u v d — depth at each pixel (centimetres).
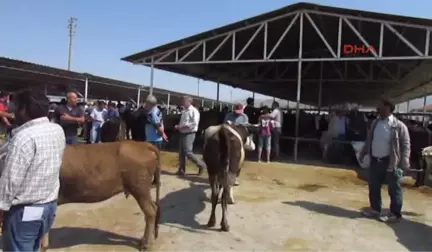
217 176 596
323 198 821
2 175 301
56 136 325
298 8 1181
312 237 578
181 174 991
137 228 583
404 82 2056
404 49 1466
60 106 719
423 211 738
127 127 1259
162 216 649
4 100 1084
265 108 1231
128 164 482
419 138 1172
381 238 584
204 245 526
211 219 601
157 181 520
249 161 1213
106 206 694
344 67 1936
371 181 683
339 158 1255
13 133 321
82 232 558
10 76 1872
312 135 1554
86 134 1466
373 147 673
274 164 1177
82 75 2044
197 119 969
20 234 314
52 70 1831
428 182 845
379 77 2000
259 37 1474
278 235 581
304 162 1248
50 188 322
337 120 1270
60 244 509
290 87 2556
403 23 1080
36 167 308
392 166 650
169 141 1520
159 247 512
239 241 548
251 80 2022
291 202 775
